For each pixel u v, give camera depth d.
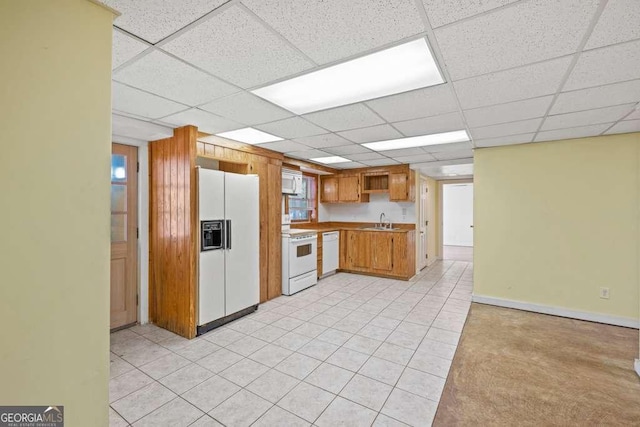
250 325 3.36
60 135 1.06
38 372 1.00
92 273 1.13
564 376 2.35
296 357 2.64
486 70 1.80
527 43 1.50
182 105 2.42
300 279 4.70
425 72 1.83
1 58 0.94
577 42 1.49
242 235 3.56
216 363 2.54
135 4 1.20
